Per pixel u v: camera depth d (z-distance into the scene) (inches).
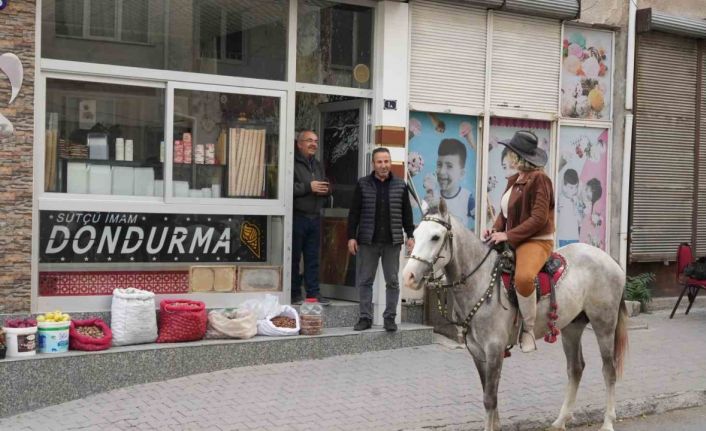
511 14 439.8
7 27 310.7
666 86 498.6
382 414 283.0
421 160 419.2
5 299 314.7
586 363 365.1
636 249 489.4
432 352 369.4
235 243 366.9
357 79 396.8
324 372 332.8
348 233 374.3
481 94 432.8
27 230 317.4
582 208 474.0
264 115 374.6
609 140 481.4
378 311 389.1
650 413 310.5
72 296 331.3
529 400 307.3
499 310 254.5
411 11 407.8
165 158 351.6
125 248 342.3
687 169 508.7
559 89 458.9
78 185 335.0
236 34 368.5
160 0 350.0
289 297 376.8
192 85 356.2
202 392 302.7
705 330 439.2
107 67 337.1
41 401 290.5
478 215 437.4
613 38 480.7
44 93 324.5
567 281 270.8
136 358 310.8
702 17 510.6
